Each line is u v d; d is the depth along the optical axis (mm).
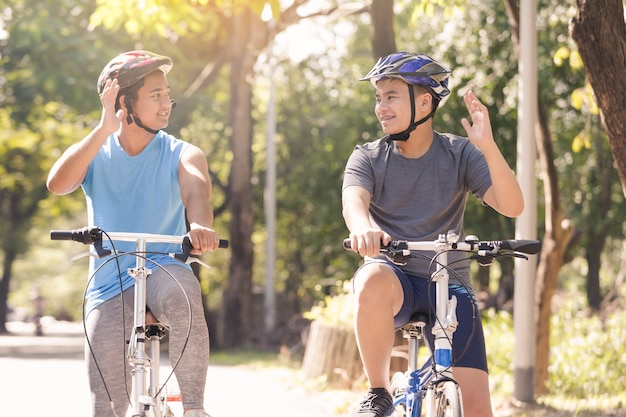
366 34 35781
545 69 21859
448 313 5746
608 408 12641
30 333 59188
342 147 33906
